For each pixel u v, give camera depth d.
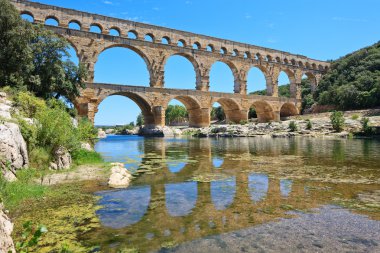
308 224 8.55
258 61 87.69
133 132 112.94
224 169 18.75
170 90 68.81
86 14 60.84
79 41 58.84
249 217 9.28
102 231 8.37
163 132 64.44
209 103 75.44
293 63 97.81
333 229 8.13
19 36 30.94
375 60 91.50
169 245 7.33
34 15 54.94
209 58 77.81
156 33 70.19
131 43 65.56
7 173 12.86
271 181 14.68
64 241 7.72
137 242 7.56
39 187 13.36
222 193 12.50
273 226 8.45
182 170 18.75
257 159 23.25
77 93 39.81
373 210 9.75
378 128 49.38
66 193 12.82
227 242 7.42
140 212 10.07
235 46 83.75
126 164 21.97
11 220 9.34
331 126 55.50
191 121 79.25
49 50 35.34
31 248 7.29
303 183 14.02
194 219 9.21
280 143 39.59
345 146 33.09
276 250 6.93
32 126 17.41
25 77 31.98
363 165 19.19
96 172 17.70
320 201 10.92
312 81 105.00
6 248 6.33
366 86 82.88
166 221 9.09
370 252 6.77
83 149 23.80
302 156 24.52
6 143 13.45
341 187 13.08
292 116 92.56
